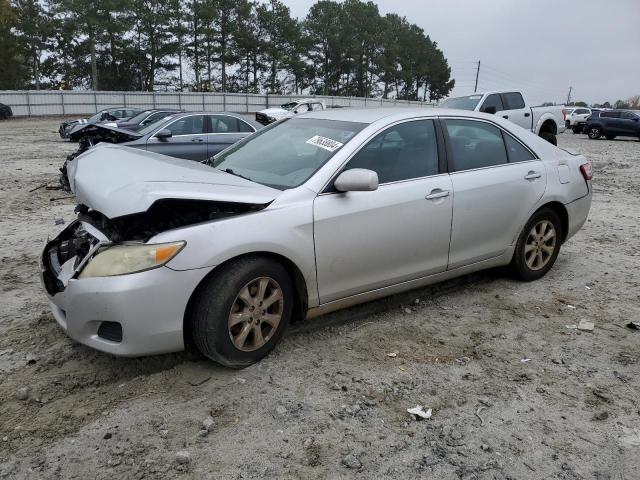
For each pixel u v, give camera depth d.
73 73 66.19
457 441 2.85
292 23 70.31
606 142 27.81
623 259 6.04
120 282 3.02
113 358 3.58
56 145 21.16
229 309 3.28
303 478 2.56
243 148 4.53
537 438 2.90
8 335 3.90
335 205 3.64
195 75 69.06
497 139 4.78
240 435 2.84
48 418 2.96
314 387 3.30
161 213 3.42
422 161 4.20
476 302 4.69
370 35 79.75
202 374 3.41
